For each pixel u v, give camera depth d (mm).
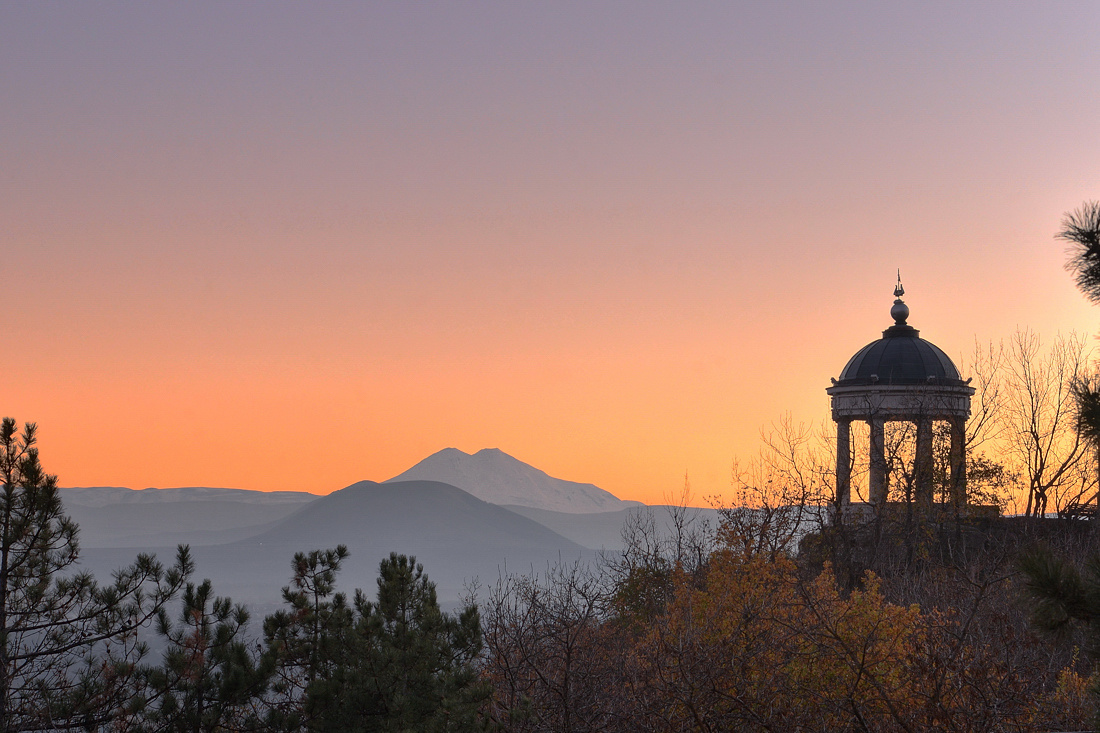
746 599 15273
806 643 14102
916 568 28203
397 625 13945
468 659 13742
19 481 14250
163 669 12680
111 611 13867
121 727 12508
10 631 13398
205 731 12422
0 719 12422
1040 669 13914
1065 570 7141
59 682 12914
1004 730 12641
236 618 13852
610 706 13828
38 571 14141
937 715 12484
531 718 13250
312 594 15289
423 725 12445
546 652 14945
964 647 13773
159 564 14289
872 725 13117
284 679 13945
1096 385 7125
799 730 12945
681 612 15898
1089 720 9555
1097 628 7000
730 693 13594
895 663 13570
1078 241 6844
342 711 12961
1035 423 32219
